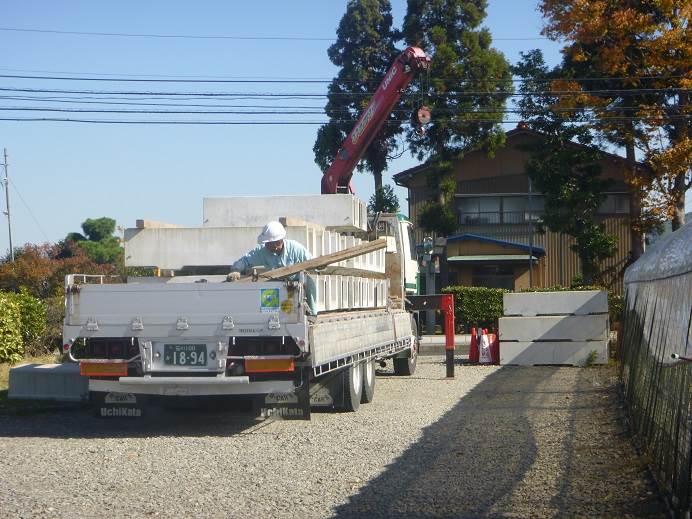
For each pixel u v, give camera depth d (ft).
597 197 108.68
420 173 148.36
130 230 42.68
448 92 124.77
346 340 39.52
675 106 96.89
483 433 35.40
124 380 34.45
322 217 47.32
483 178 144.97
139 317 34.53
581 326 66.39
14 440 34.65
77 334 34.96
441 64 129.49
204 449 32.42
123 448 32.68
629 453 30.45
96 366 34.99
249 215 47.57
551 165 108.37
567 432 35.40
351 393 41.45
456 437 34.47
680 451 22.15
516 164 143.54
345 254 37.42
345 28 139.54
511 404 44.75
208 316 34.12
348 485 26.25
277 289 33.78
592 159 107.55
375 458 30.40
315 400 41.22
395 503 23.99
